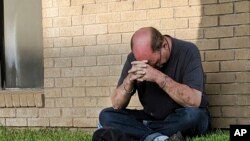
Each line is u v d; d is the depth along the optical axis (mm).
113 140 3941
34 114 6371
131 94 4664
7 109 6523
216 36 5375
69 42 6156
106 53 5945
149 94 4770
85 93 6078
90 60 6043
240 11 5246
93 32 6016
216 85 5391
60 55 6207
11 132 6125
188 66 4668
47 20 6277
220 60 5367
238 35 5270
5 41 6711
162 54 4566
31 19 6547
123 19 5840
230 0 5293
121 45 5852
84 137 5449
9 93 6512
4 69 6730
